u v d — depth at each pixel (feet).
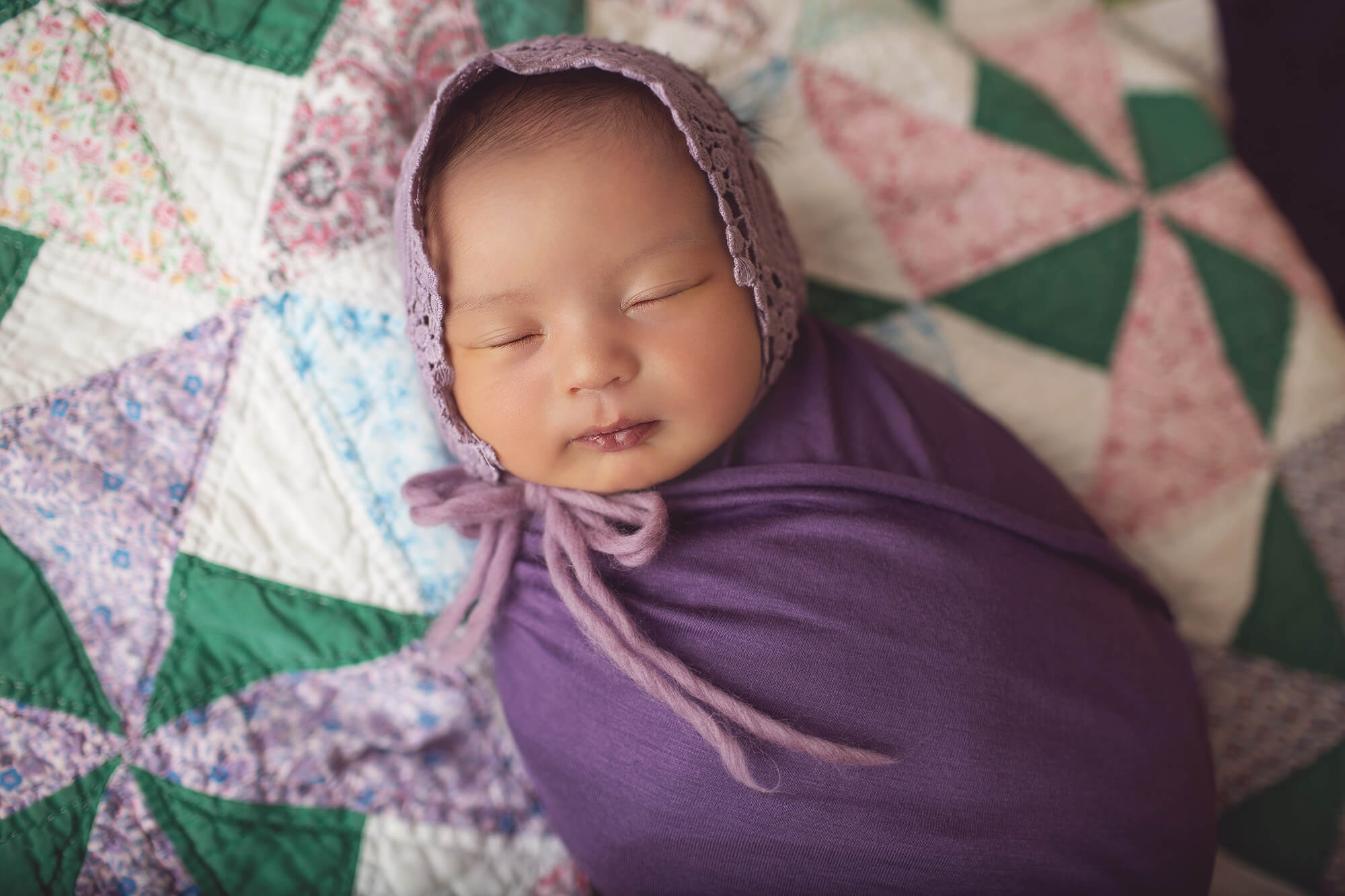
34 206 2.24
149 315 2.31
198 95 2.36
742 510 2.21
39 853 2.12
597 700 2.07
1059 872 1.99
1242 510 2.85
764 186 2.34
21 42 2.22
